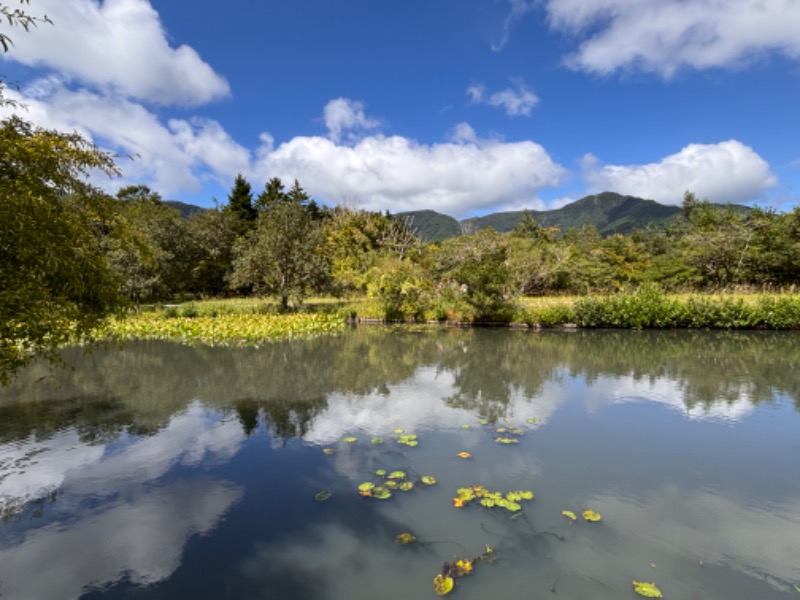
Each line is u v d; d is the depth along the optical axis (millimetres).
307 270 19344
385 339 13664
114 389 7820
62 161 3365
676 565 3053
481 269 16906
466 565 3053
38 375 8883
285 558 3188
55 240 3098
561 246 29219
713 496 4008
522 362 10047
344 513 3758
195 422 6094
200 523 3650
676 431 5641
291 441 5379
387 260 23328
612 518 3641
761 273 20688
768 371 8867
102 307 3730
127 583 2955
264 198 37125
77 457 4957
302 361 10289
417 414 6371
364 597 2791
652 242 32906
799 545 3285
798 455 4883
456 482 4281
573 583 2877
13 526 3633
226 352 11438
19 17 2533
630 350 11383
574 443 5242
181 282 24547
